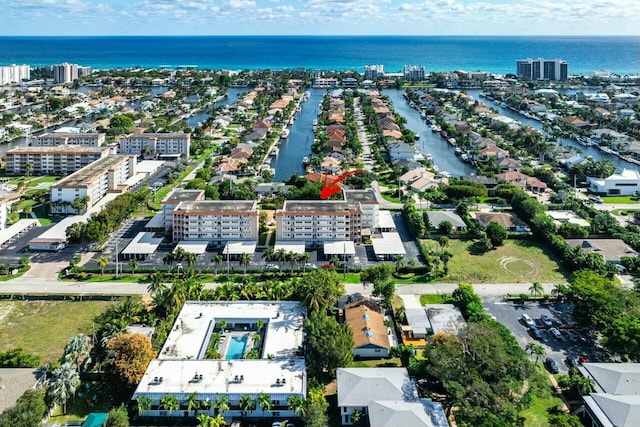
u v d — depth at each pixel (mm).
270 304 186250
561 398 143750
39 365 152375
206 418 131125
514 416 124375
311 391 140625
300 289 185250
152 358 151500
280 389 140625
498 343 141125
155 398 138375
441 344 146500
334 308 189250
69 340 156375
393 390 138125
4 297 197625
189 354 158000
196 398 137875
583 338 173250
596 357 162125
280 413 138875
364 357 162875
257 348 168500
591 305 176250
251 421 137750
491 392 127562
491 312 189250
